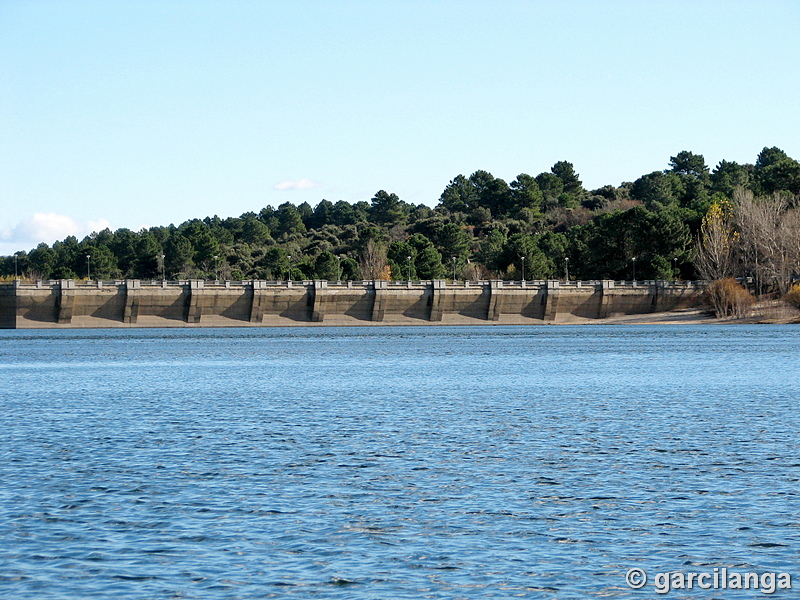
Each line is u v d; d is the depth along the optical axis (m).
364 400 97.75
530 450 65.19
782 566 38.66
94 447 66.75
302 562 39.12
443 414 85.50
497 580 37.03
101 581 36.91
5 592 35.72
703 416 82.56
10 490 52.09
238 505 48.56
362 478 55.53
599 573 37.88
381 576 37.41
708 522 45.09
